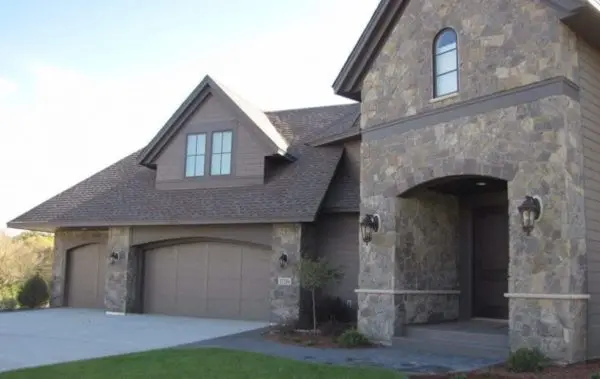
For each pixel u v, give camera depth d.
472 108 11.39
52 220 19.97
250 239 17.28
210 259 18.53
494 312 14.10
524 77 10.59
